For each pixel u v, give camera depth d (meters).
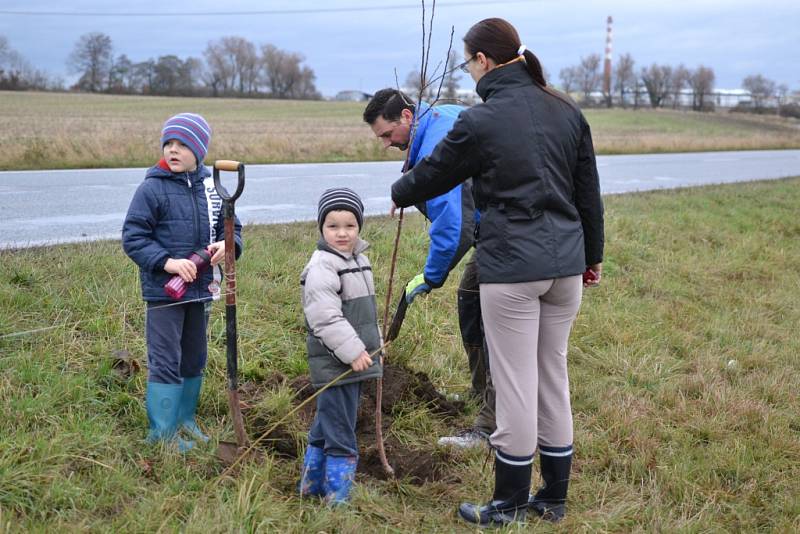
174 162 3.82
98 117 37.38
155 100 70.31
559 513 3.61
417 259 7.29
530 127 3.26
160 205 3.81
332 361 3.51
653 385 5.45
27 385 4.14
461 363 5.55
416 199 3.47
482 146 3.27
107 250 6.41
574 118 3.38
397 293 6.48
